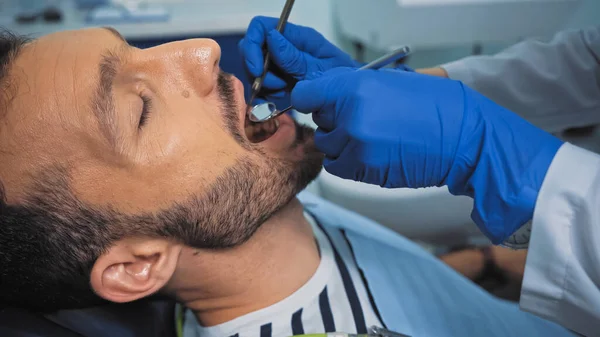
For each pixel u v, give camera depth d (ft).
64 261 2.34
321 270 2.84
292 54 2.92
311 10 5.82
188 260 2.52
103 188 2.26
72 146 2.20
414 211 4.26
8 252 2.30
